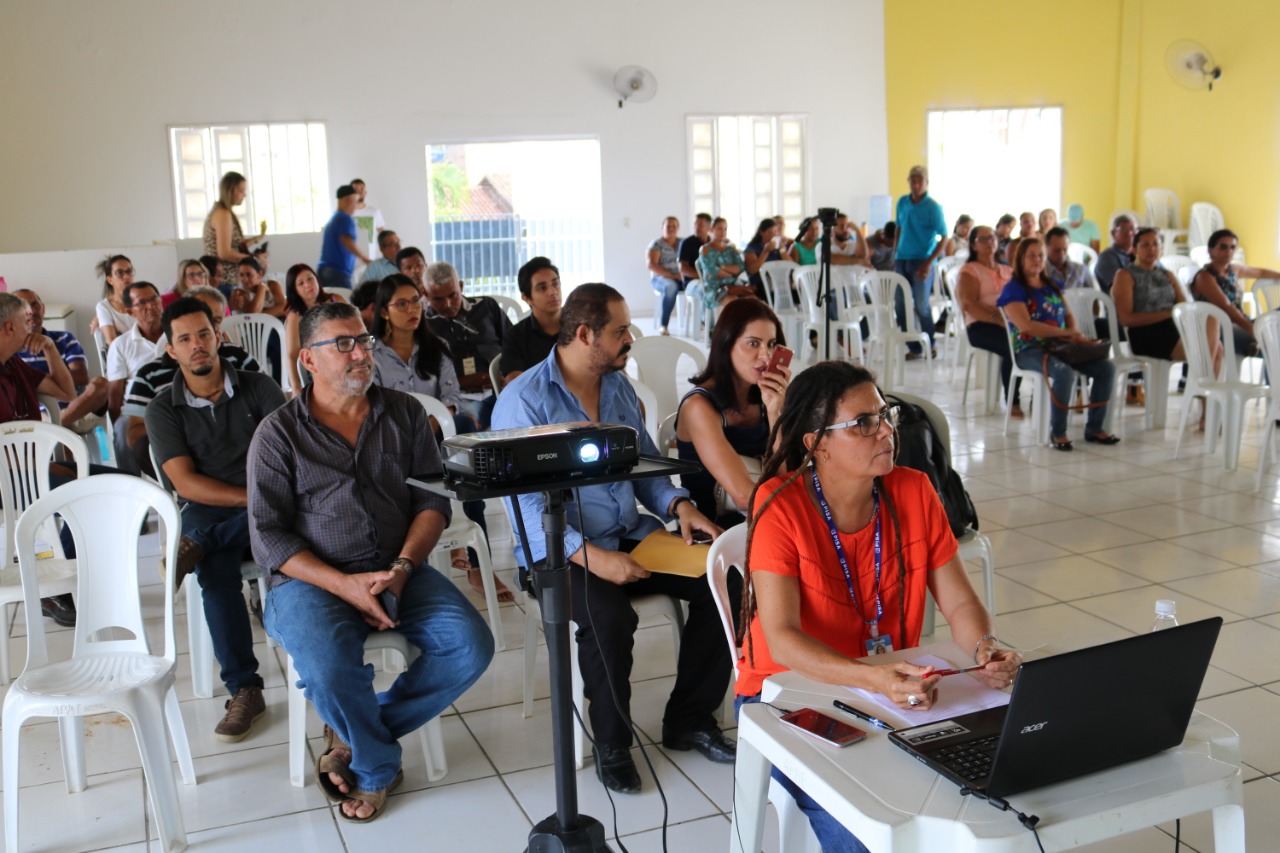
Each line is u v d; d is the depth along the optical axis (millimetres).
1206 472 5191
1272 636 3262
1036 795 1376
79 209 10383
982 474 5281
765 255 9398
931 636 2947
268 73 10617
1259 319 4984
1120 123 13008
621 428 1755
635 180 11859
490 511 5016
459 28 11039
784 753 1507
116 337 5527
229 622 2920
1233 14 11734
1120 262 7395
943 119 12656
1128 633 3326
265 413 3246
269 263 9102
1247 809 2342
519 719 2914
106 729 2939
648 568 2553
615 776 2514
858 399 1806
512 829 2383
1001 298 5973
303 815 2465
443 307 4891
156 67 10344
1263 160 11641
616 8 11461
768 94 12094
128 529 2566
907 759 1469
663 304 10797
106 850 2348
